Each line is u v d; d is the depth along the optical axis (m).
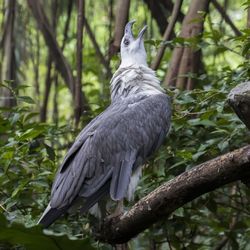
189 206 8.72
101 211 7.92
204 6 10.59
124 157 8.09
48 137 9.17
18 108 9.16
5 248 7.39
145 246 9.58
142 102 8.52
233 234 9.32
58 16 13.80
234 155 6.23
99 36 16.19
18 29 13.42
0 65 12.90
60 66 12.29
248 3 8.50
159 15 12.07
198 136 8.83
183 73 10.57
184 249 8.99
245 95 6.33
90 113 10.27
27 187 8.29
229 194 9.66
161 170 8.37
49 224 7.49
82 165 7.86
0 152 8.31
